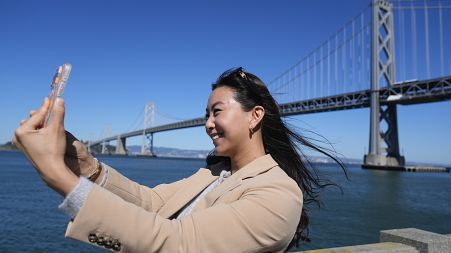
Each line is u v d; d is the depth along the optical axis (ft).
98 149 397.39
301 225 4.58
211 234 2.97
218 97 4.12
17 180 93.56
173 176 128.77
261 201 3.21
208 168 4.69
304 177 4.77
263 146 4.36
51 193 66.44
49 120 2.70
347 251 8.89
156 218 2.90
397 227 43.75
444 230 44.86
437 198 79.66
